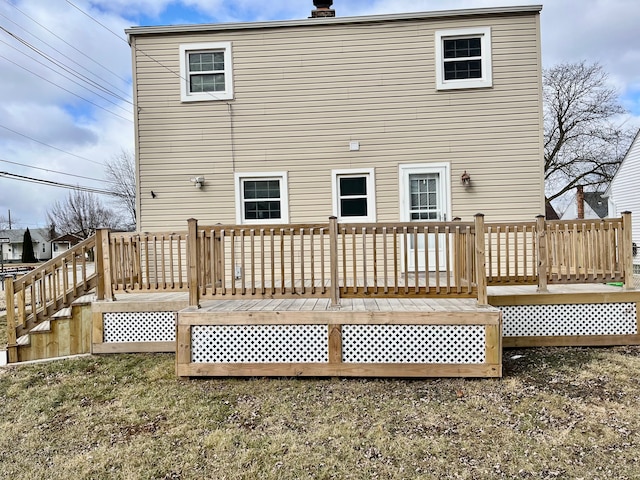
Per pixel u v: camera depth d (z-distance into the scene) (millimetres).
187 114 7188
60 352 5480
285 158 7121
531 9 6750
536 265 5586
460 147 6926
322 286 4371
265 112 7137
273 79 7125
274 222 7141
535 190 6852
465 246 4434
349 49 7043
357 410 3494
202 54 7258
